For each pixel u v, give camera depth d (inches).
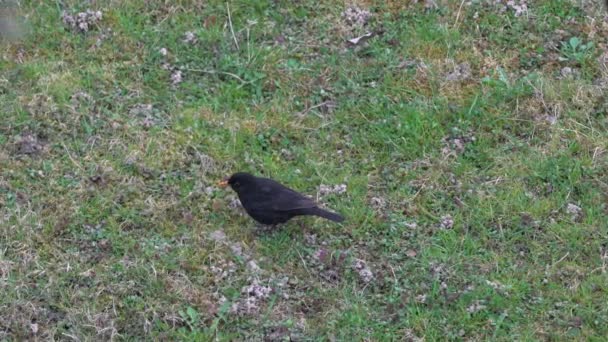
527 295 396.2
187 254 407.8
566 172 448.5
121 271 398.6
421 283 399.9
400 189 442.3
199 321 382.0
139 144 456.4
